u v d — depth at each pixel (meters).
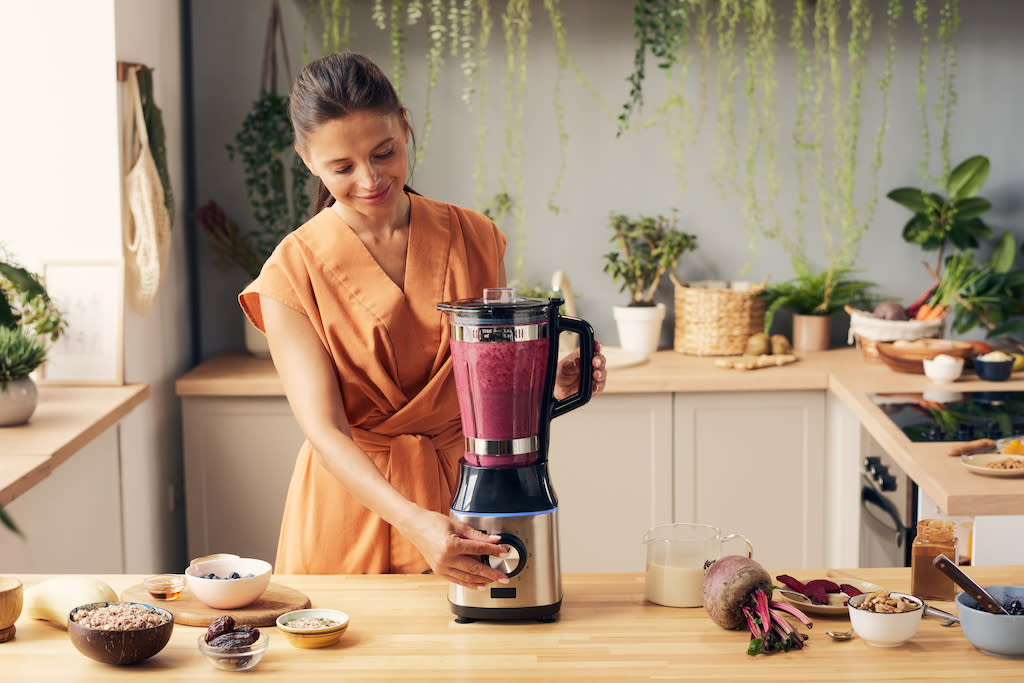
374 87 1.43
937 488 1.99
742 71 3.75
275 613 1.39
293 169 3.65
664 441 3.32
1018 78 3.77
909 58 3.76
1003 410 2.61
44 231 3.01
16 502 2.29
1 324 2.56
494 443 1.38
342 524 1.71
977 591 1.28
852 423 3.09
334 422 1.55
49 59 2.96
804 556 3.38
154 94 3.30
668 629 1.37
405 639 1.34
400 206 1.66
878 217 3.83
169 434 3.45
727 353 3.59
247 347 3.63
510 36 3.70
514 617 1.38
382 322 1.61
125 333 3.04
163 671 1.24
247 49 3.68
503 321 1.34
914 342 3.14
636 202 3.81
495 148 3.77
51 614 1.37
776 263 3.84
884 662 1.25
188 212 3.71
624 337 3.68
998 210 3.84
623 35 3.73
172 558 3.46
